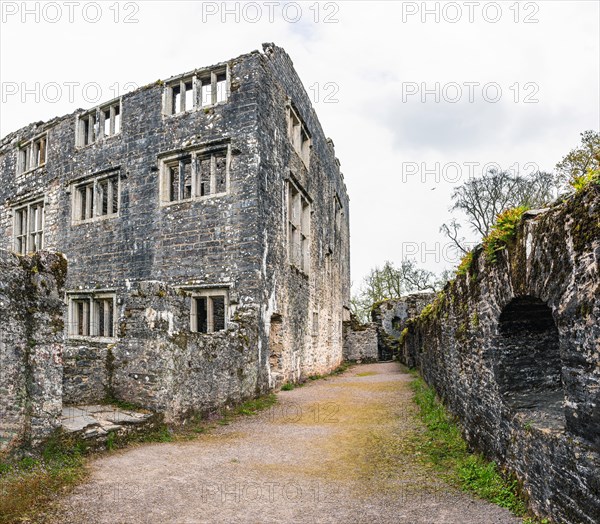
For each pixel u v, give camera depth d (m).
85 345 9.67
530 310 5.67
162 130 15.05
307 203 18.58
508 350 5.94
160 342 8.54
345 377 19.28
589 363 3.74
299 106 17.67
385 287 42.72
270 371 13.54
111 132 16.69
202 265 13.80
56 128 18.20
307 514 5.02
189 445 7.73
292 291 15.85
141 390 8.62
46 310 6.48
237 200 13.57
